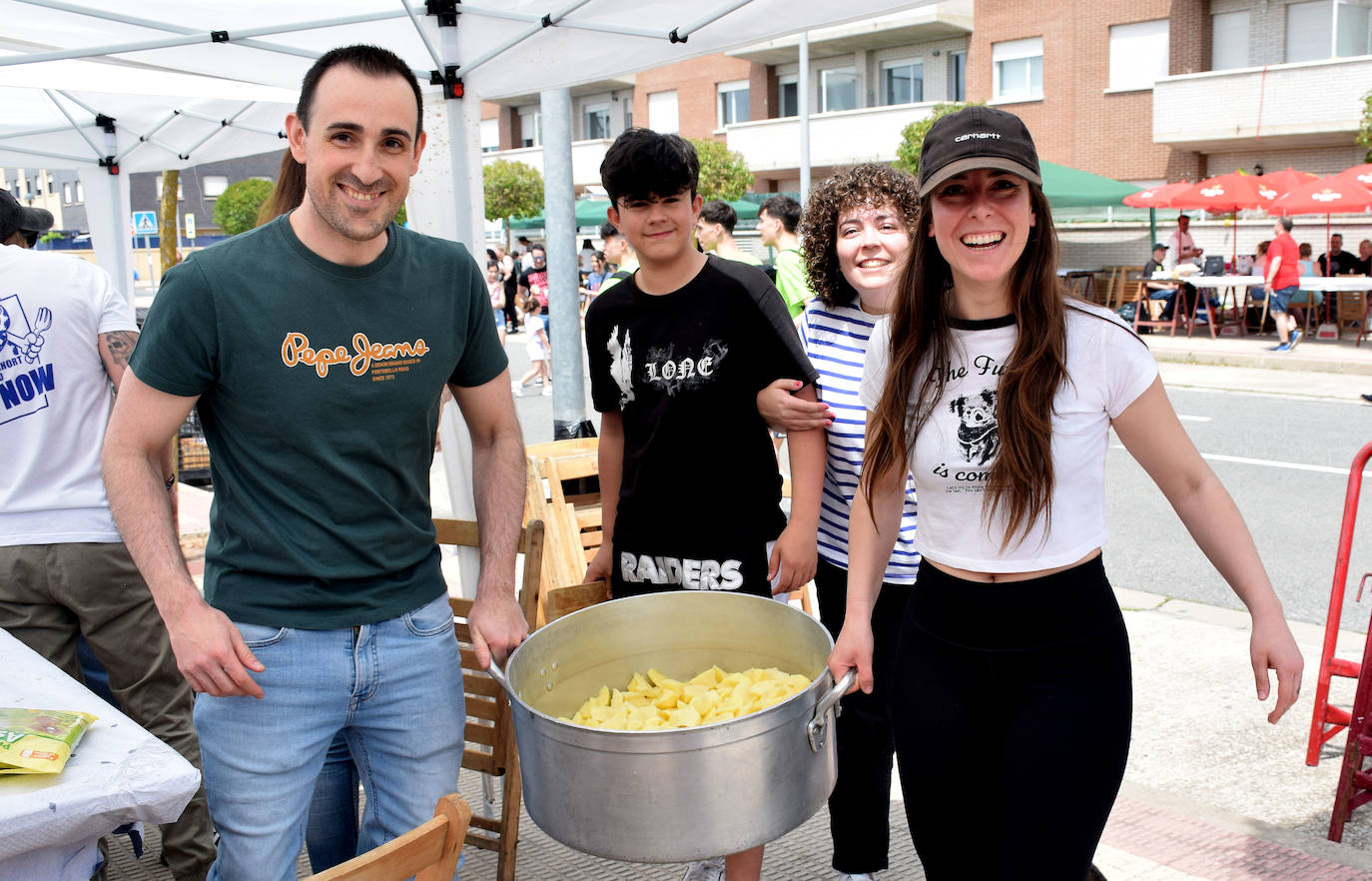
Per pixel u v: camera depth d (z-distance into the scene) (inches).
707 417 106.7
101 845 116.6
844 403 114.1
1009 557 79.7
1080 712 77.9
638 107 1352.1
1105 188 781.3
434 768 91.4
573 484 181.6
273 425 81.3
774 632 92.7
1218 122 835.4
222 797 85.0
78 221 1964.8
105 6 146.6
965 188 76.0
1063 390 76.9
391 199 81.1
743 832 72.4
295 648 83.4
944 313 81.2
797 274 250.1
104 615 114.3
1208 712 163.2
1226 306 719.1
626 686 96.3
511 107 1470.2
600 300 112.2
